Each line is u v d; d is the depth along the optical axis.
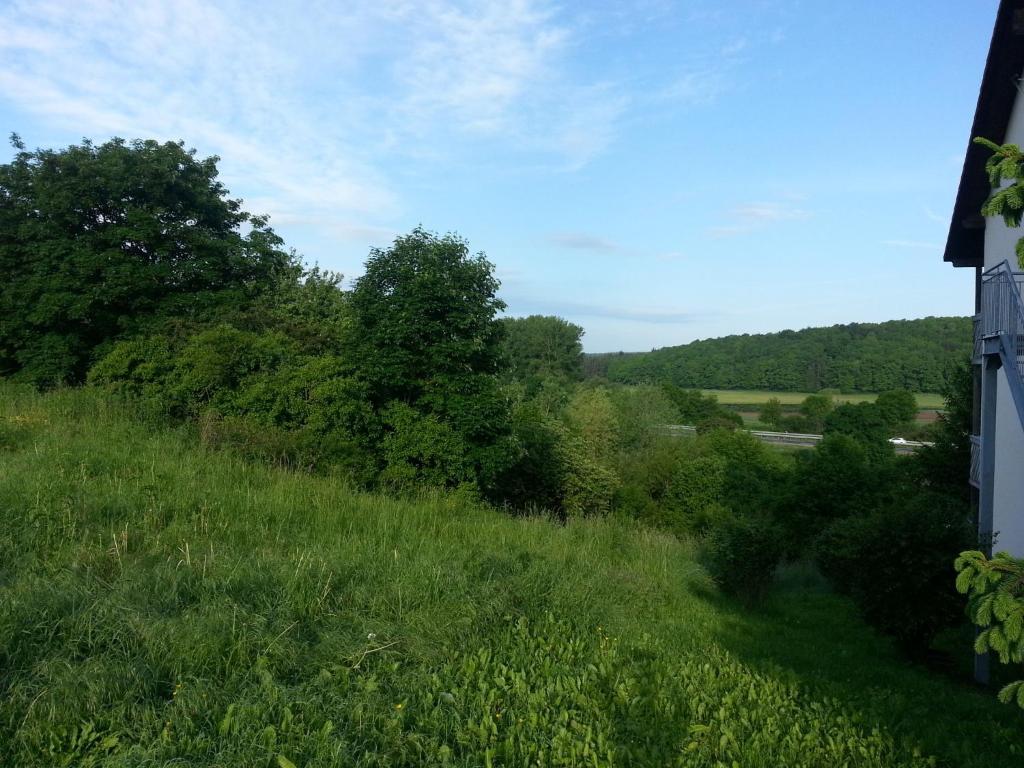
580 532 11.99
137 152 21.36
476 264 17.83
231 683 4.17
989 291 8.78
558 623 6.38
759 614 9.71
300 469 11.62
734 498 33.09
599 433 42.88
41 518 6.35
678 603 8.98
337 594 5.72
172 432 11.31
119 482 7.91
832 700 5.91
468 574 6.81
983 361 8.80
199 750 3.59
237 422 12.55
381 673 4.70
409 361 16.42
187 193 22.00
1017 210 3.97
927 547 7.91
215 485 8.64
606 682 5.39
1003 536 10.15
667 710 5.09
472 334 17.31
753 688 5.79
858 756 4.80
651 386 52.38
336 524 8.40
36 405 11.92
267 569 5.80
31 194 20.78
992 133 10.80
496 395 17.05
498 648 5.62
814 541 9.44
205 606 4.82
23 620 4.23
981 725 5.91
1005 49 9.87
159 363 14.80
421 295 16.23
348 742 3.81
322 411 14.66
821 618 10.02
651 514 35.53
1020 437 9.48
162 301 20.67
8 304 19.48
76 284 19.25
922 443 19.48
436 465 15.84
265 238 23.72
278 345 16.33
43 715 3.61
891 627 8.15
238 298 21.25
